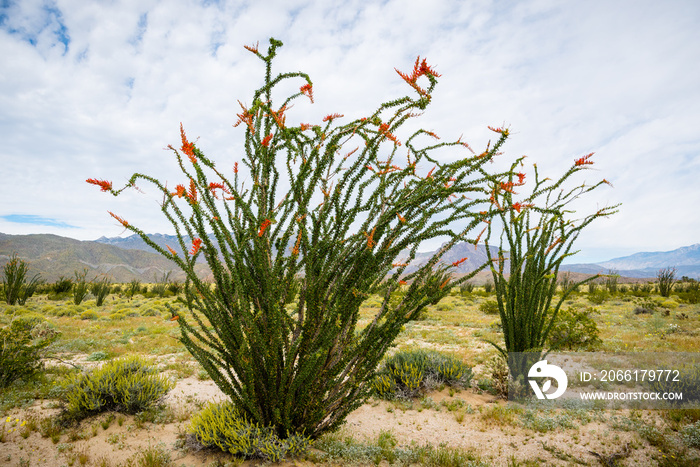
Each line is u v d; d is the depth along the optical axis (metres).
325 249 3.43
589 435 4.78
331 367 3.75
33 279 31.31
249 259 3.53
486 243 6.25
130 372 5.81
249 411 4.06
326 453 4.14
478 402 6.23
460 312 20.50
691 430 4.66
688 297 24.11
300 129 3.09
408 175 3.21
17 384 6.31
